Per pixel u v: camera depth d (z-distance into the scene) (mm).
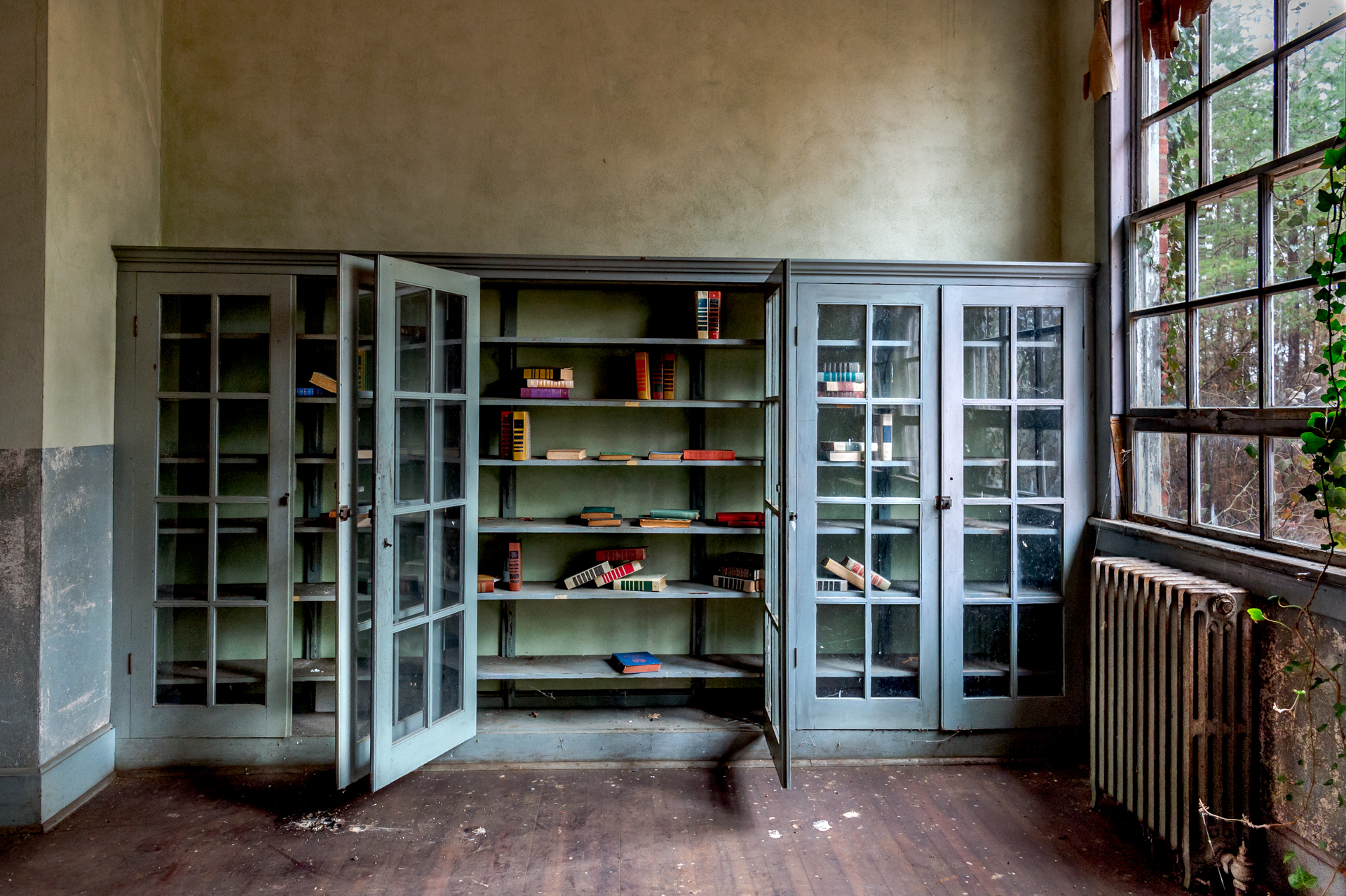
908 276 3383
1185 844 2436
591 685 3701
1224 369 2787
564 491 3760
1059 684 3447
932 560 3398
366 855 2621
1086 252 3564
